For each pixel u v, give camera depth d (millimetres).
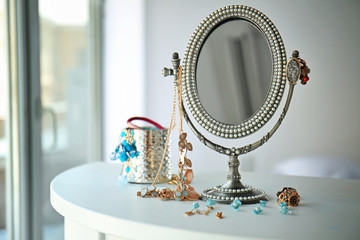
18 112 1661
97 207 759
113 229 698
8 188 1652
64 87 1963
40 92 1748
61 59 1942
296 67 781
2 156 1625
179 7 1852
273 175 1102
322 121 1548
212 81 854
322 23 1521
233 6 834
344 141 1521
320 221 681
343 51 1498
